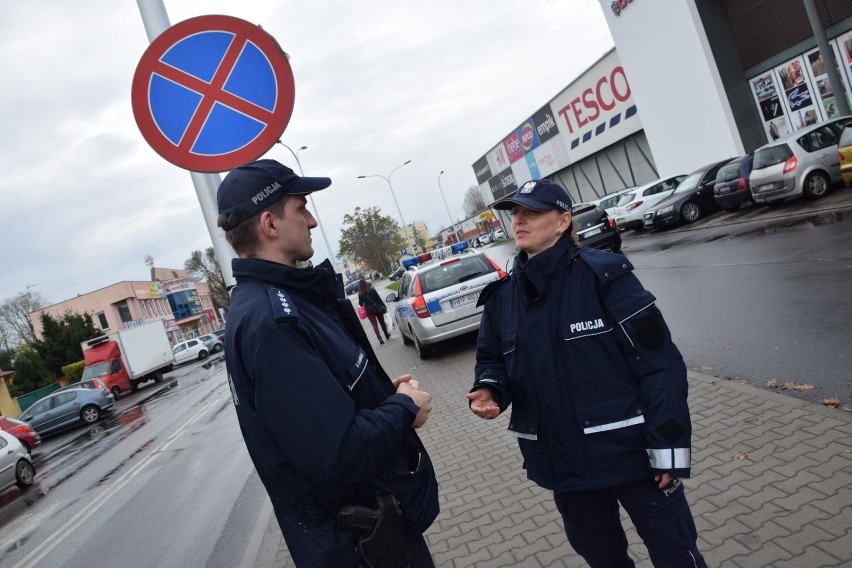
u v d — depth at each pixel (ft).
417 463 5.85
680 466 5.98
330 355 5.42
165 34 9.81
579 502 6.92
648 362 6.30
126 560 18.03
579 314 6.55
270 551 14.56
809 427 12.03
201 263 270.67
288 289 5.61
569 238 7.13
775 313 21.15
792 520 9.18
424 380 28.99
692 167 71.51
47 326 142.00
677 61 67.87
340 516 5.29
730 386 15.66
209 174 11.50
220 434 35.09
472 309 31.96
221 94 10.08
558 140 111.04
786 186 42.73
